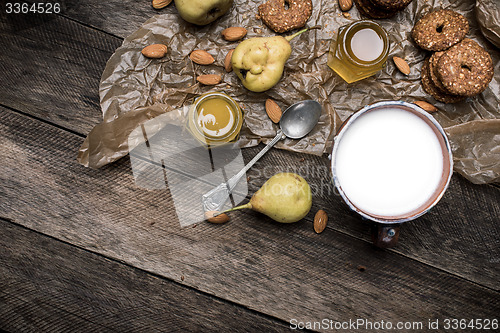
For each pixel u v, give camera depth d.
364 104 0.56
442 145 0.51
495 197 0.56
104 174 0.56
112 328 0.56
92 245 0.56
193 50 0.56
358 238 0.57
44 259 0.56
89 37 0.55
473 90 0.53
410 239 0.57
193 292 0.57
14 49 0.55
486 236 0.57
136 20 0.55
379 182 0.52
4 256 0.56
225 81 0.56
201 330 0.57
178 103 0.56
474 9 0.55
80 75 0.55
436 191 0.51
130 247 0.56
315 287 0.57
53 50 0.55
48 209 0.56
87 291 0.56
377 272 0.57
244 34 0.55
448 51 0.54
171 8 0.56
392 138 0.52
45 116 0.56
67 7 0.55
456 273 0.57
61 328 0.56
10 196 0.56
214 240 0.56
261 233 0.56
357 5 0.55
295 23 0.55
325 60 0.56
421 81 0.56
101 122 0.56
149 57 0.55
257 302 0.57
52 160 0.56
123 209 0.56
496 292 0.57
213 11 0.54
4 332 0.56
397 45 0.56
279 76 0.54
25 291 0.56
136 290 0.56
